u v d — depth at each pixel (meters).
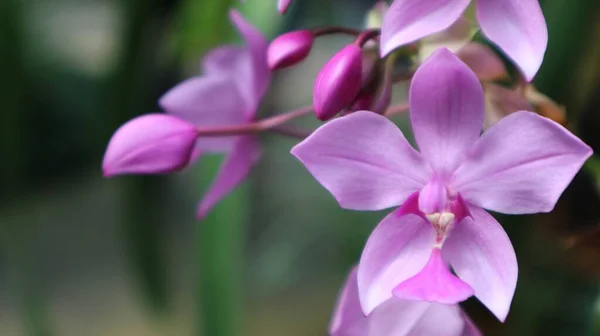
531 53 0.23
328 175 0.23
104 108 0.41
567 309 0.34
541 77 0.31
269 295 0.49
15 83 0.39
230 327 0.31
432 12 0.23
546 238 0.34
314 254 0.51
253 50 0.26
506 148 0.23
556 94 0.31
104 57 0.52
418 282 0.23
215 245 0.31
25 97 0.42
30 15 0.46
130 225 0.40
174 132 0.25
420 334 0.24
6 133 0.41
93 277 0.51
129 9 0.38
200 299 0.31
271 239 0.47
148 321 0.48
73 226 0.54
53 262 0.51
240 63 0.27
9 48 0.38
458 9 0.23
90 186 0.54
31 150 0.49
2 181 0.42
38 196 0.52
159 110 0.46
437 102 0.23
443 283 0.22
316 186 0.46
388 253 0.23
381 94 0.24
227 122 0.27
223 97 0.27
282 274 0.47
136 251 0.40
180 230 0.53
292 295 0.50
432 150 0.23
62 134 0.50
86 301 0.50
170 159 0.25
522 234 0.34
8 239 0.47
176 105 0.26
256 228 0.47
